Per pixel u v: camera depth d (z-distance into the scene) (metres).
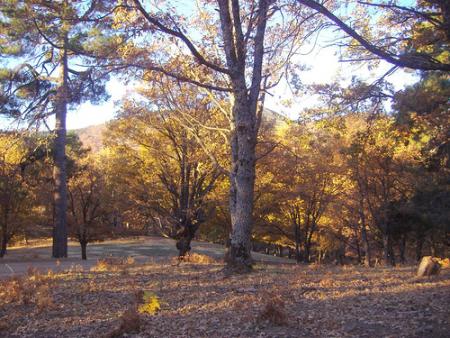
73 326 8.08
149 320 8.12
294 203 30.45
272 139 23.58
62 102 13.16
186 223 24.69
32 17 12.43
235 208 13.65
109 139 25.69
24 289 10.65
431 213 24.20
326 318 7.80
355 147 23.17
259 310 8.32
